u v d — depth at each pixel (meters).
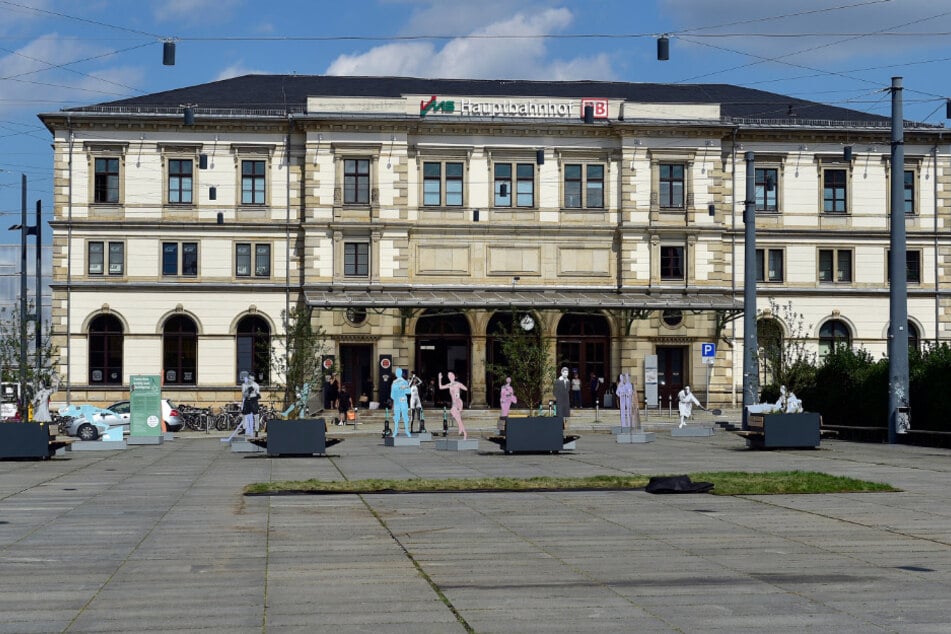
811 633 11.07
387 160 65.50
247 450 38.72
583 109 66.62
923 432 37.59
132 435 43.34
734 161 68.81
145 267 65.31
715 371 67.00
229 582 13.89
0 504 22.34
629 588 13.33
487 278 66.38
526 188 66.88
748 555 15.60
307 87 71.25
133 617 11.97
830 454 34.12
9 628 11.51
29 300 65.25
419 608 12.31
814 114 71.88
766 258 69.19
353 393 65.06
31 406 50.84
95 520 19.78
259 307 65.44
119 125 65.19
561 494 23.34
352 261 65.44
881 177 70.00
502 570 14.58
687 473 28.05
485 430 50.75
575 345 66.75
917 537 17.12
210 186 65.62
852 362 43.88
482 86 72.25
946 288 70.19
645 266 66.75
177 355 65.31
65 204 65.00
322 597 12.94
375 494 23.53
